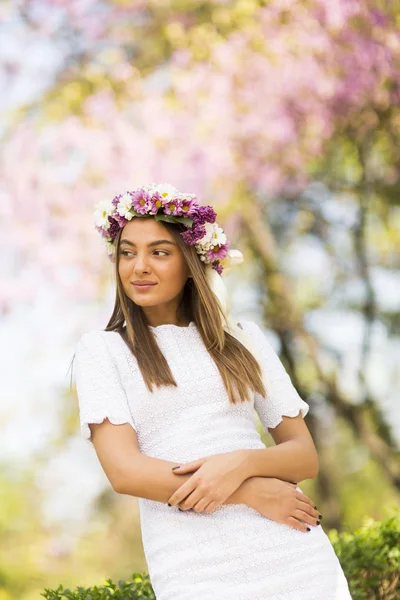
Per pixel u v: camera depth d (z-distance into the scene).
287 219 9.88
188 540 2.26
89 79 8.57
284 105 8.30
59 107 8.67
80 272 8.59
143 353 2.45
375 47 8.22
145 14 8.75
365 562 3.43
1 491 12.55
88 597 2.79
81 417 2.36
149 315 2.60
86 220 8.50
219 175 8.38
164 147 8.34
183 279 2.54
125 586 2.92
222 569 2.23
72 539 12.87
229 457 2.28
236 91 8.31
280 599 2.22
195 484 2.22
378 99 8.30
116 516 13.29
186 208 2.49
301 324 9.27
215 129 8.30
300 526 2.32
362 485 12.61
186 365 2.46
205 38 8.40
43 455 11.77
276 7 8.18
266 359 2.62
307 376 9.76
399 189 9.23
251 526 2.28
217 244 2.56
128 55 8.89
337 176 9.37
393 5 8.20
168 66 8.82
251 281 9.70
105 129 8.38
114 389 2.38
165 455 2.35
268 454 2.35
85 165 8.43
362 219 9.46
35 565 12.47
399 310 10.02
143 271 2.46
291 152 8.50
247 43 8.27
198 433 2.38
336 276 10.04
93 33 8.77
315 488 10.18
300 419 2.57
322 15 8.16
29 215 8.51
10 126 8.59
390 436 9.48
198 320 2.56
